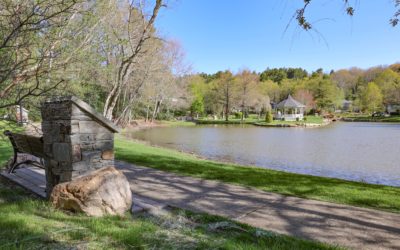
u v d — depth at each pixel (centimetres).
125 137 2022
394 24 382
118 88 946
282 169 1043
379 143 1777
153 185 516
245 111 5091
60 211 312
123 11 888
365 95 5369
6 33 340
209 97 4925
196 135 2361
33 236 237
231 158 1272
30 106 453
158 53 1736
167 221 312
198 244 246
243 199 436
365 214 375
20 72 374
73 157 329
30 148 427
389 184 833
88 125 341
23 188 427
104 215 307
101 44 594
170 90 3253
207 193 466
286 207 400
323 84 5462
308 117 5034
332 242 286
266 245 269
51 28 384
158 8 810
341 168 1066
